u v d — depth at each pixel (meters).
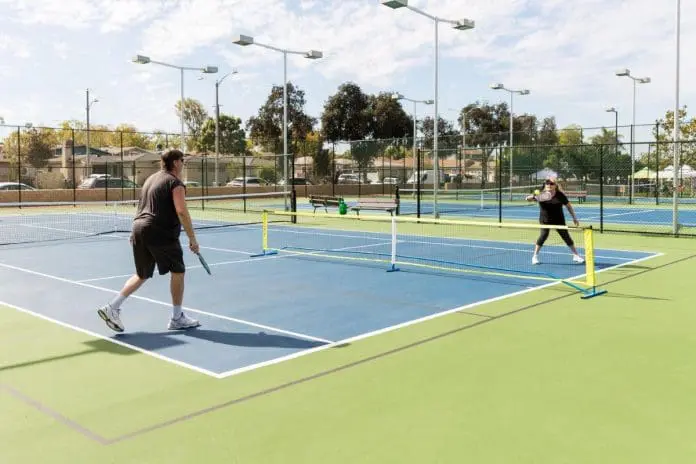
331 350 6.40
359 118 64.88
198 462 3.98
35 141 51.28
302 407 4.88
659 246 15.13
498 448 4.14
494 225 10.18
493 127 72.06
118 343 6.72
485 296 9.10
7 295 9.38
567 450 4.10
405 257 13.38
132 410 4.85
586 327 7.27
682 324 7.38
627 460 3.95
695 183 35.97
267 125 61.34
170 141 42.62
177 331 7.20
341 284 10.15
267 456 4.06
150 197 6.96
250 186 40.66
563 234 12.26
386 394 5.14
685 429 4.41
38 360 6.13
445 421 4.59
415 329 7.22
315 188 43.28
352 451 4.12
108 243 16.23
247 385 5.38
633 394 5.10
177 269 7.05
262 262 12.69
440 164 43.09
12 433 4.44
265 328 7.32
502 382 5.41
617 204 32.47
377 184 46.75
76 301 8.94
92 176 42.16
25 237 17.81
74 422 4.62
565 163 37.19
